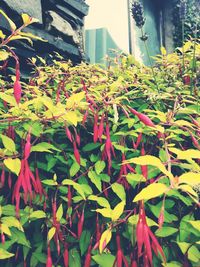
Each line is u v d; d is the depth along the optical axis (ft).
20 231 4.19
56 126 4.93
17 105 4.17
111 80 6.81
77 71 6.93
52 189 4.86
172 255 4.45
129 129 5.23
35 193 4.63
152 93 5.70
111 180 5.12
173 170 5.11
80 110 5.14
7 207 4.21
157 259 4.26
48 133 4.98
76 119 4.14
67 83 6.56
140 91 6.26
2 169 4.41
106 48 16.29
